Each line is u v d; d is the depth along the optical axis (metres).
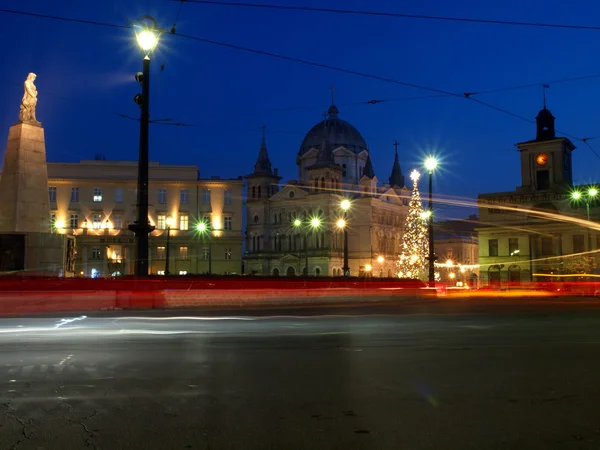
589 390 8.55
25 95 29.33
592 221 75.81
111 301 27.27
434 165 47.81
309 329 17.59
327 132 117.19
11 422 6.71
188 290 30.58
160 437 6.16
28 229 28.78
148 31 21.56
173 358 11.29
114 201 86.88
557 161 80.31
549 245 78.62
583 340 14.84
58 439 6.08
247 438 6.14
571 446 5.94
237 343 13.76
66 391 8.31
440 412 7.25
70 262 30.66
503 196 82.25
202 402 7.70
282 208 114.25
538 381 9.20
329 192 107.00
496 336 15.77
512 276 80.12
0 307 24.17
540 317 23.75
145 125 23.28
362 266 108.00
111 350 12.33
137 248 23.34
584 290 65.12
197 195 88.00
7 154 29.20
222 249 87.81
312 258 106.25
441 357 11.69
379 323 20.22
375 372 9.92
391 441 6.06
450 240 134.88
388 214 114.88
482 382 9.10
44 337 14.72
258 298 33.25
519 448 5.87
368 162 121.38
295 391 8.38
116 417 6.94
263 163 119.31
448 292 67.81
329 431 6.41
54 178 85.31
